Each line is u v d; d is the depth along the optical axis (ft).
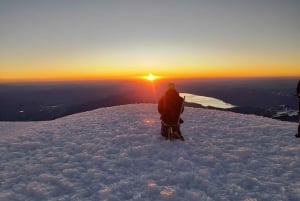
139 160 27.78
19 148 32.53
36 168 26.07
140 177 23.95
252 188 22.21
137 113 53.11
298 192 21.03
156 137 35.68
